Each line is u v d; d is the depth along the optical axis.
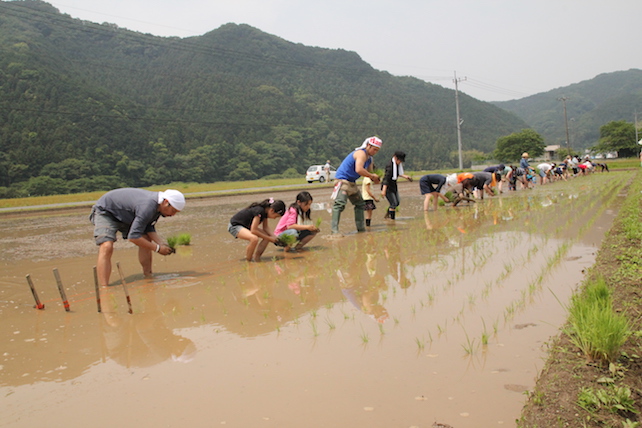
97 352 4.02
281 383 3.27
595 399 2.73
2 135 68.38
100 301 5.30
